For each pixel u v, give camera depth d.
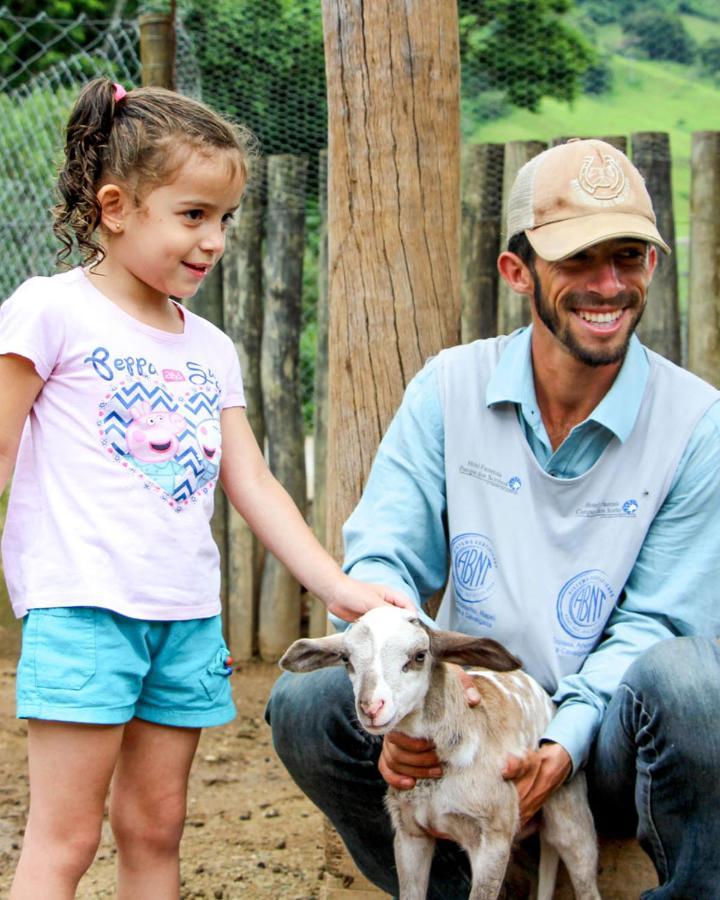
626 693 3.04
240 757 5.50
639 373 3.36
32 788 2.93
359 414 3.92
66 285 3.00
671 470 3.32
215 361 3.21
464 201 6.40
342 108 3.87
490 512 3.39
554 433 3.39
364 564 3.38
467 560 3.40
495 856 3.07
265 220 6.71
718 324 6.13
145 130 2.95
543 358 3.33
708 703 2.90
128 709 2.93
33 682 2.87
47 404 2.96
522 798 3.11
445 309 3.92
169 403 3.01
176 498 2.99
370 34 3.81
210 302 6.76
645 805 3.04
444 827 3.14
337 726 3.27
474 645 2.99
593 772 3.29
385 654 2.87
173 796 3.11
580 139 3.49
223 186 2.99
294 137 7.27
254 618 6.93
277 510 3.25
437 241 3.89
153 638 3.00
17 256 7.36
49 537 2.91
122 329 3.01
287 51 7.26
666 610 3.30
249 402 6.77
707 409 3.35
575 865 3.25
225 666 3.17
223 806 4.94
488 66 8.48
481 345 3.53
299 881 4.25
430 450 3.47
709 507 3.31
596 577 3.33
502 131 8.66
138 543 2.93
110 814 3.15
